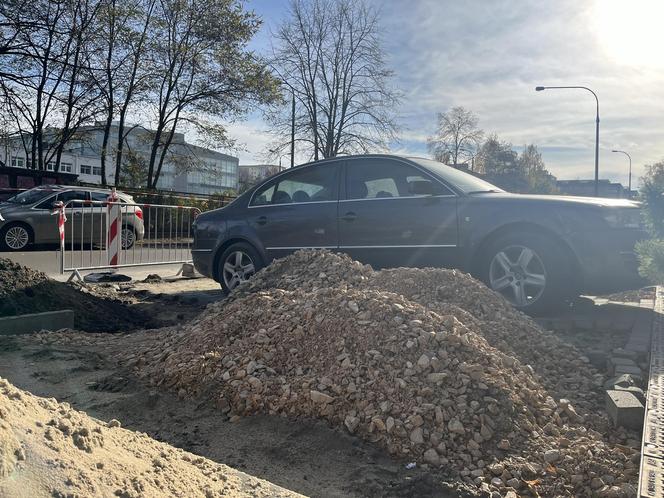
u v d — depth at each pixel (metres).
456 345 3.59
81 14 23.03
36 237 14.23
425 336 3.61
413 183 6.33
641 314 5.98
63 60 22.62
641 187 4.87
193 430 3.39
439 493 2.68
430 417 3.11
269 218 7.38
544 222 5.63
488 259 5.96
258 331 4.21
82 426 2.25
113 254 10.41
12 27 21.11
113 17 23.41
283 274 5.79
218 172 30.34
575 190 70.00
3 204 14.55
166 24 25.50
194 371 3.93
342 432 3.17
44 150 27.23
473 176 7.02
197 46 26.19
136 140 29.69
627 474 2.77
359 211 6.70
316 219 7.00
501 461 2.89
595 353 4.57
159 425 3.48
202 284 9.97
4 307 5.63
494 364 3.55
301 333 4.02
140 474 2.08
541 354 4.39
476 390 3.29
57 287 6.49
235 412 3.57
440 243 6.18
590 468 2.81
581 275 5.51
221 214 7.87
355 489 2.72
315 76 29.44
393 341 3.64
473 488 2.69
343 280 5.39
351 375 3.50
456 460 2.90
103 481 1.92
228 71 26.47
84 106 24.61
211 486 2.26
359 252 6.68
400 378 3.38
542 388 3.68
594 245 5.45
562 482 2.74
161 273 11.25
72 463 1.92
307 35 28.84
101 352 4.91
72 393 3.96
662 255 4.55
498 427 3.10
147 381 4.09
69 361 4.61
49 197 14.55
